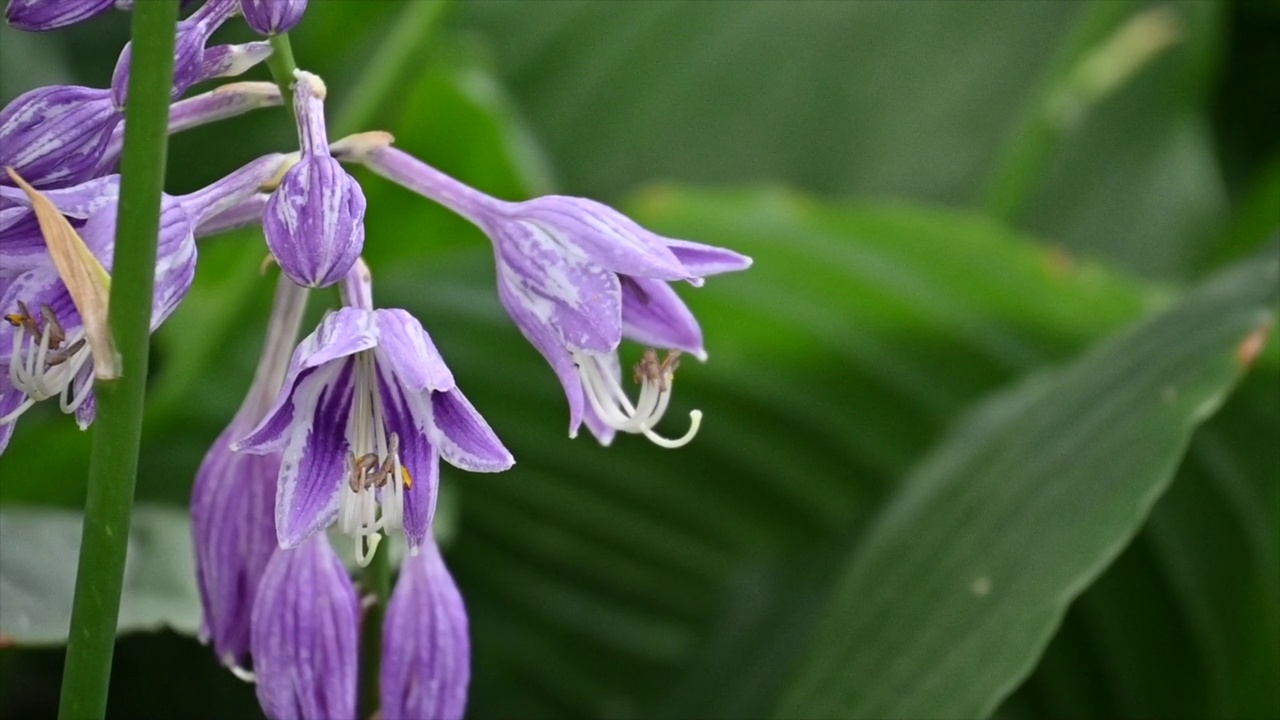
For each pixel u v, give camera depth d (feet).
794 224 2.60
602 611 3.25
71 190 1.99
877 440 3.01
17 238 1.99
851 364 2.90
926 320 2.77
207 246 3.00
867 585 2.35
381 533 2.14
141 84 1.92
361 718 2.18
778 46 3.94
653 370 2.10
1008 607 2.23
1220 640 2.47
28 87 3.23
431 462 2.00
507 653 3.27
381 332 1.99
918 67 4.02
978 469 2.39
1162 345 2.36
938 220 2.54
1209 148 4.09
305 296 2.11
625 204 2.69
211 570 2.11
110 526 1.96
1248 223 3.37
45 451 2.59
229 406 2.93
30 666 2.89
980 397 2.90
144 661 2.88
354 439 2.01
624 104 3.85
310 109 2.03
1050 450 2.34
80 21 2.04
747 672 2.69
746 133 3.91
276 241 1.98
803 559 2.93
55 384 2.00
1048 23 4.08
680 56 3.88
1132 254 3.88
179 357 2.82
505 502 3.16
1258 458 2.41
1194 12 3.85
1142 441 2.27
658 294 2.10
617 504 3.15
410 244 2.99
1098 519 2.24
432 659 2.11
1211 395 2.28
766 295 2.77
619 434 3.01
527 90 3.80
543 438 3.07
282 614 2.09
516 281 2.05
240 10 2.04
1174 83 3.94
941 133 3.99
